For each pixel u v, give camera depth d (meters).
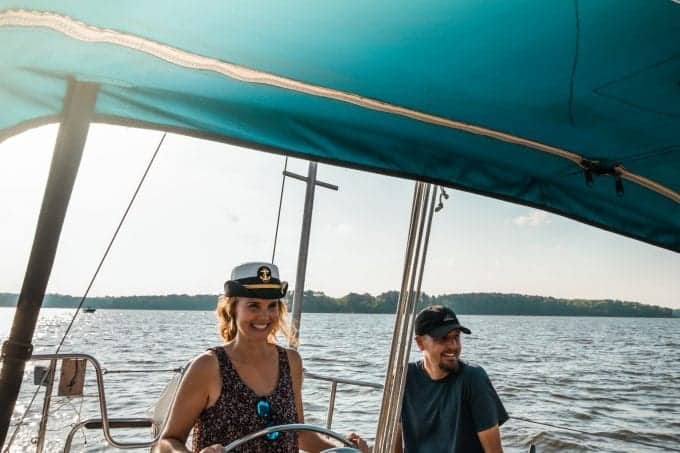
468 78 1.89
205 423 2.27
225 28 1.53
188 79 1.84
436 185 2.53
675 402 21.59
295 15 1.49
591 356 45.12
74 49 1.53
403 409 3.09
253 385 2.34
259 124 2.19
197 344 43.56
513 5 1.47
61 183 1.73
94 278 3.34
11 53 1.50
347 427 12.65
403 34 1.61
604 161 2.54
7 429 1.61
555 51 1.69
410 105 2.13
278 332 2.57
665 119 2.07
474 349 52.19
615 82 1.84
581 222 2.96
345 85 1.97
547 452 13.35
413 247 2.47
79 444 8.81
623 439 14.88
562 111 2.10
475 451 2.83
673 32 1.56
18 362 1.64
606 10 1.48
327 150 2.34
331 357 33.25
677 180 2.62
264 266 2.39
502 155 2.60
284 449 2.27
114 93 1.90
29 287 1.67
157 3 1.37
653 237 3.09
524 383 26.45
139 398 14.90
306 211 5.09
